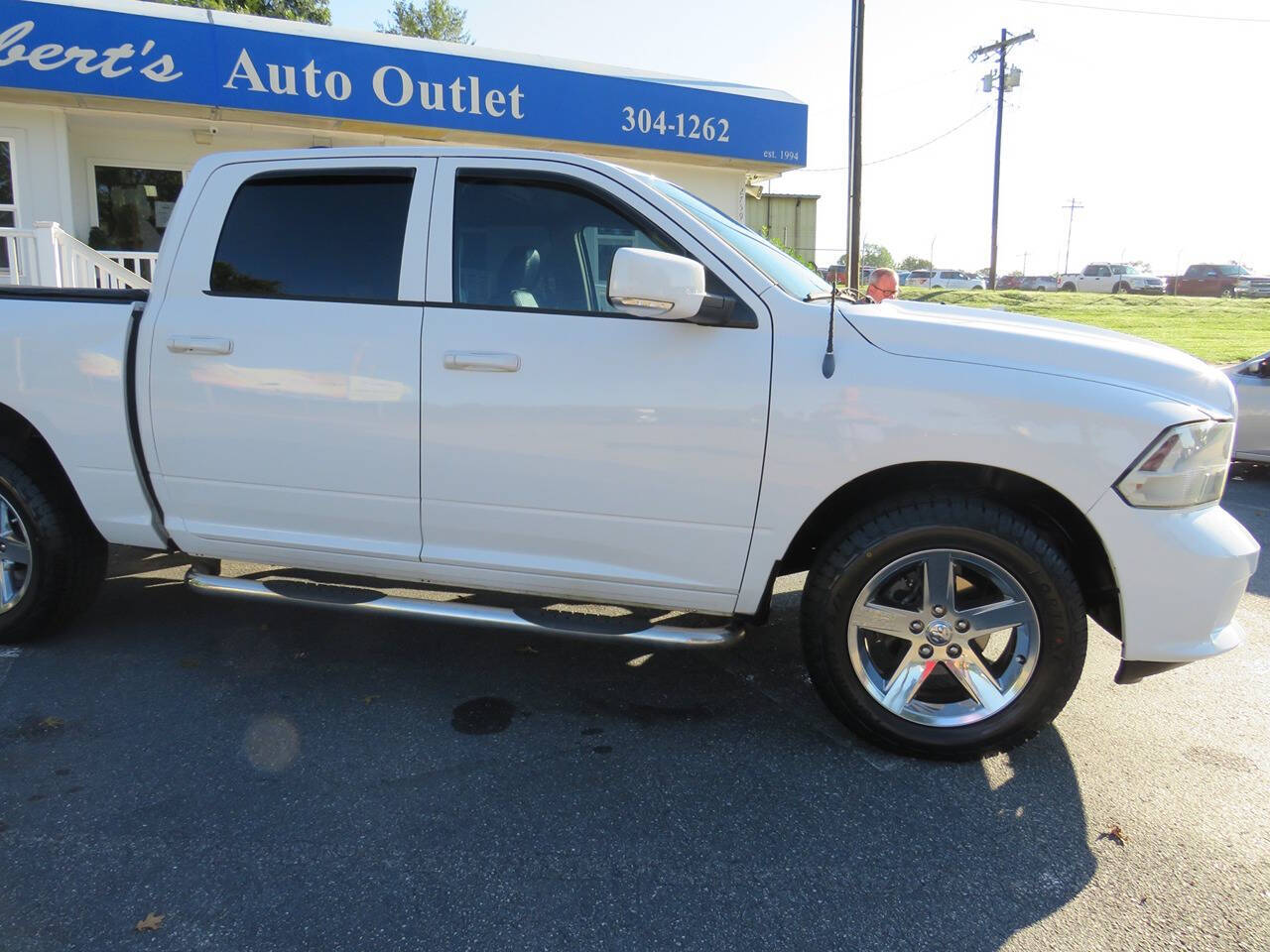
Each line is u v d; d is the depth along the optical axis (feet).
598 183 11.02
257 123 35.47
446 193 11.32
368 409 11.06
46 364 12.03
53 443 12.16
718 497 10.35
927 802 9.65
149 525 12.28
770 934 7.59
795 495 10.16
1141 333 76.48
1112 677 13.17
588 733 11.03
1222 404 10.04
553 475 10.69
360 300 11.28
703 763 10.37
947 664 10.27
